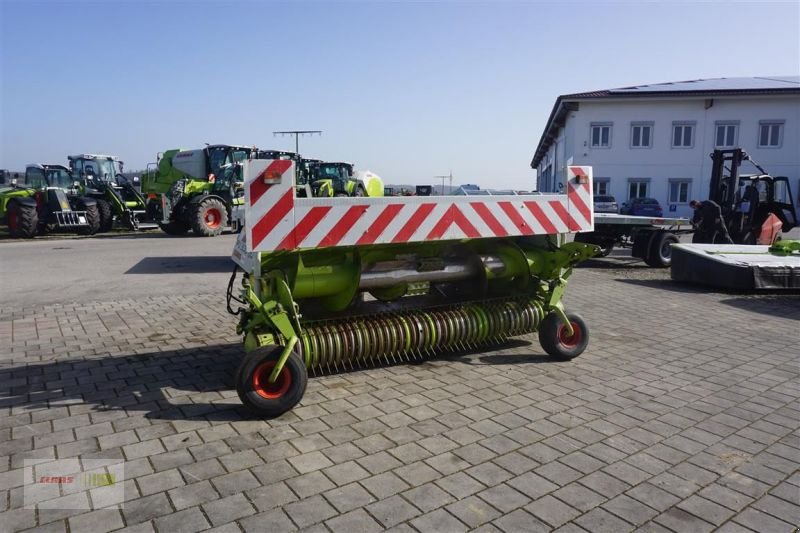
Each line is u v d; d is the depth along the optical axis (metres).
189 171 21.17
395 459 3.43
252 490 3.07
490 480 3.19
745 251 10.39
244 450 3.54
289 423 3.96
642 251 12.90
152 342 6.04
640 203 30.69
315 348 4.61
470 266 5.48
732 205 14.00
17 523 2.75
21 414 4.09
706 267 9.62
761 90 32.53
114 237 19.69
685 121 33.91
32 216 18.91
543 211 5.32
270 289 4.41
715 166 14.44
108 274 10.92
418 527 2.74
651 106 34.09
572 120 35.22
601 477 3.24
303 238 4.22
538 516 2.85
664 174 34.47
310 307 5.13
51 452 3.51
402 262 5.08
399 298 5.76
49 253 14.40
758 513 2.90
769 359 5.53
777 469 3.35
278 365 3.96
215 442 3.65
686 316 7.47
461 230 4.89
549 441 3.70
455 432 3.82
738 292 9.39
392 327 4.96
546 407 4.27
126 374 4.98
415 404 4.31
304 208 4.21
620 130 34.56
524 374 5.03
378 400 4.39
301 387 4.09
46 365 5.24
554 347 5.34
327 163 24.20
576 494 3.06
